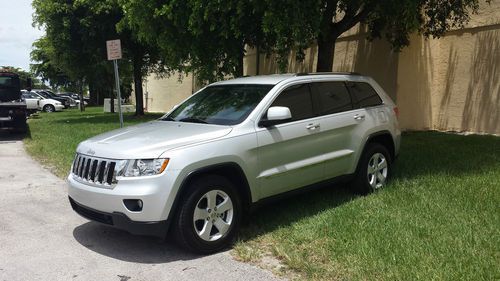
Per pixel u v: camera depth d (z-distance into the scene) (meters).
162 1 9.84
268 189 5.52
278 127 5.60
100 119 22.58
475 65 13.05
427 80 13.89
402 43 11.77
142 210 4.60
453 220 5.47
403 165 8.67
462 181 7.32
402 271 4.16
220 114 5.76
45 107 35.97
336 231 5.20
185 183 4.73
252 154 5.30
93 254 5.00
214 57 10.70
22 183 8.41
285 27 8.23
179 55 10.96
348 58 14.77
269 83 6.00
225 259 4.79
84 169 5.14
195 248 4.83
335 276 4.19
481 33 12.86
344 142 6.44
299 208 6.26
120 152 4.82
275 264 4.59
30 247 5.21
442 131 13.80
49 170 9.62
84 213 5.18
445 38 13.73
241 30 9.58
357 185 6.80
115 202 4.68
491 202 6.15
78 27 20.95
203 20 9.12
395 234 5.04
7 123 15.23
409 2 8.84
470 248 4.61
